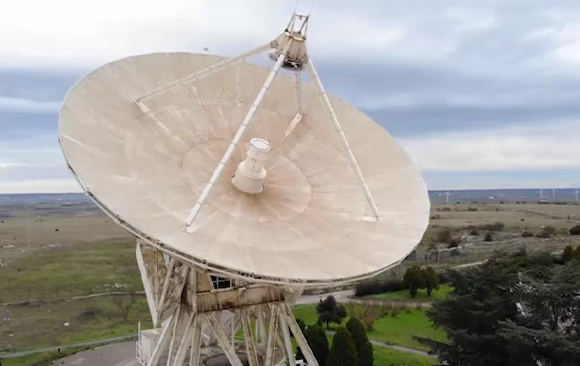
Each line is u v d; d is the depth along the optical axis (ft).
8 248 400.06
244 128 60.95
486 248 352.08
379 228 69.31
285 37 66.13
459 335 127.03
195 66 78.74
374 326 182.50
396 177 79.30
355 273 58.18
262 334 90.53
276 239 60.85
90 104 64.18
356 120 84.99
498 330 126.62
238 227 60.23
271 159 75.56
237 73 82.48
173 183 62.90
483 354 127.75
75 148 57.41
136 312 207.31
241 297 72.08
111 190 55.47
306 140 80.28
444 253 338.54
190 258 52.37
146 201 57.00
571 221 570.05
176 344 72.02
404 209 74.33
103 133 62.44
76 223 629.51
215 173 57.98
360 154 81.15
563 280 132.67
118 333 177.68
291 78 85.61
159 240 51.62
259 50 67.97
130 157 62.44
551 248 315.78
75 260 341.82
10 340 169.68
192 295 70.49
